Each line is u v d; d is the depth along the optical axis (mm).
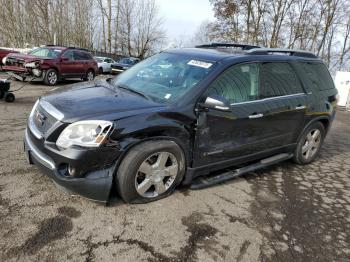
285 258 2859
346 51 31062
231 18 33094
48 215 3027
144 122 3111
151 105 3332
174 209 3377
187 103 3432
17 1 32094
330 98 5305
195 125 3465
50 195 3359
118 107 3205
